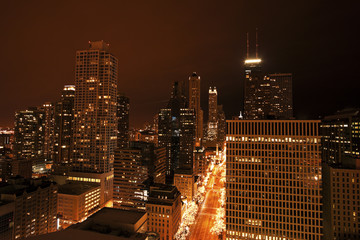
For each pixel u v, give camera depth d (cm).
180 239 16388
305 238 13388
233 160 14612
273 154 14088
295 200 13638
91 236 2962
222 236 17262
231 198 14550
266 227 13938
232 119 14950
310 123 13712
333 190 13888
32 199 14975
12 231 13362
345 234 13525
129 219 8431
